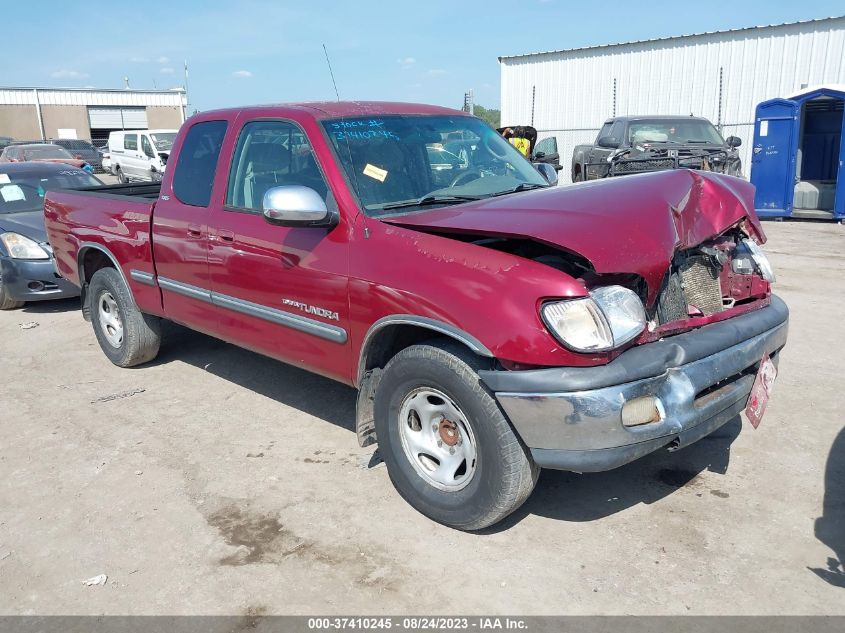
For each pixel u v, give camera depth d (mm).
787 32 17281
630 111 20266
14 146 25109
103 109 51531
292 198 3521
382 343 3627
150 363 6078
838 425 4438
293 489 3904
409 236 3406
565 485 3865
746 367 3410
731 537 3334
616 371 2914
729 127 18594
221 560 3291
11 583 3184
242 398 5238
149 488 3955
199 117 4848
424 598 2990
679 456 4121
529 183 4457
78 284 6199
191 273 4770
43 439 4633
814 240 11414
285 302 4035
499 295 2994
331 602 2984
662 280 3217
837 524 3402
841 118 14219
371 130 4105
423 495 3502
